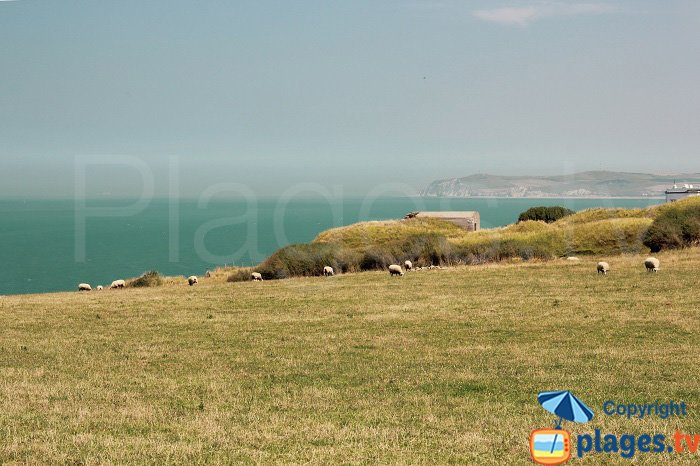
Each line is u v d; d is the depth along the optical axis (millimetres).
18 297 39875
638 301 28172
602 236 49562
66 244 171250
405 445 12859
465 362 19672
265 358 20969
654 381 17000
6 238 198750
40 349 23094
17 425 14469
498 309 28031
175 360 21016
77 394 17078
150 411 15453
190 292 38281
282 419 14664
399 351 21484
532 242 49812
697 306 26609
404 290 34562
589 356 19922
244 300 33594
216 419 14812
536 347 21359
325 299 32719
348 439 13227
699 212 47250
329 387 17375
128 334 25625
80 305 33812
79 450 12781
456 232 61094
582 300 29062
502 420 14195
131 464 12000
